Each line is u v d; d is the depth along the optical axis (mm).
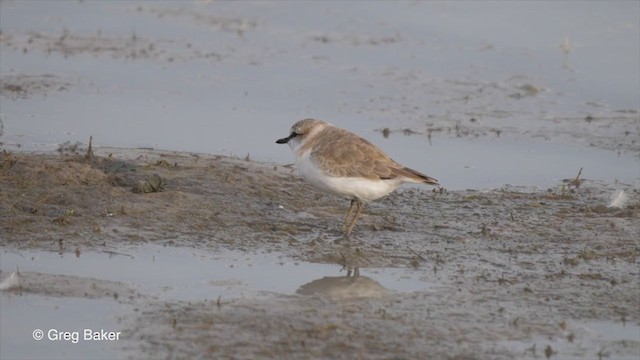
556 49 25922
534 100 23047
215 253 14578
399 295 13242
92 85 23141
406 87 23688
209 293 13164
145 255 14359
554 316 12672
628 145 20578
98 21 28109
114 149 19047
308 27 27875
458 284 13680
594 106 22719
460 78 24281
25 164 16781
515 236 15688
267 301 12922
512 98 23141
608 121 21906
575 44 26141
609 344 11922
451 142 20609
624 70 24547
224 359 11250
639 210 16953
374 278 13867
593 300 13211
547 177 18906
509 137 20984
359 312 12625
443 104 22719
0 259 13914
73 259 14062
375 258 14625
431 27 27609
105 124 20703
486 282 13766
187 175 17516
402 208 17000
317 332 11969
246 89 23344
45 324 12227
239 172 17969
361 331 12047
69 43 26047
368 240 15375
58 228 14977
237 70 24609
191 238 15078
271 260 14438
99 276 13586
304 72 24531
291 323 12227
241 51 25984
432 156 19859
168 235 15102
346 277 13859
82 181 16547
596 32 26984
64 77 23562
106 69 24281
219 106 22219
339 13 28922
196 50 25969
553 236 15688
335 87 23562
